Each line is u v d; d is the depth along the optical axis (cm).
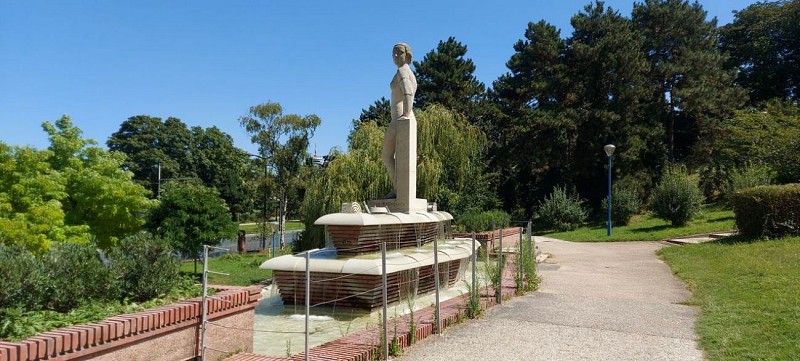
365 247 1122
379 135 2280
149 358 524
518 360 655
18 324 455
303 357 619
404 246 1276
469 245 1502
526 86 4412
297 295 1070
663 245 2311
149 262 631
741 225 1883
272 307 1081
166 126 7594
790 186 1773
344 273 1005
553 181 4469
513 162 4400
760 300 922
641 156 4162
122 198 1748
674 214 2847
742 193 1872
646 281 1352
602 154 4150
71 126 1848
